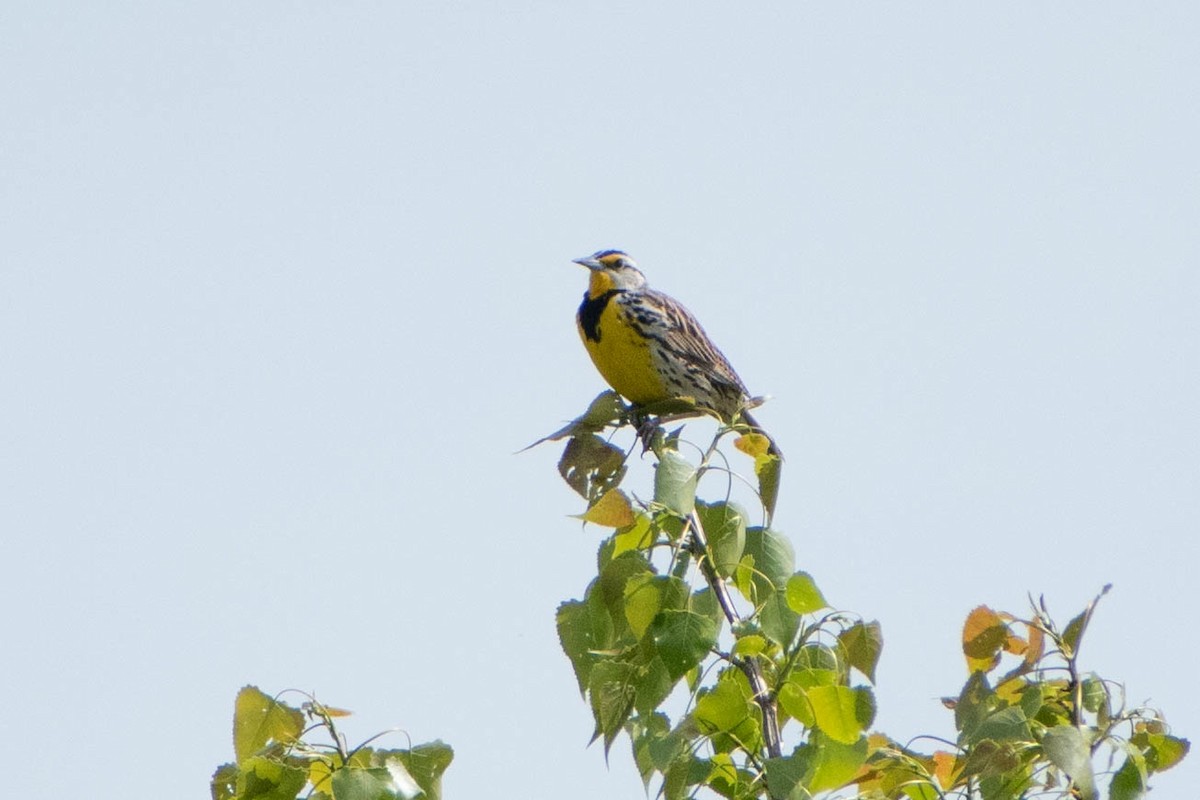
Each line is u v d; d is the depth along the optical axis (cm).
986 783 740
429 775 717
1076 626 769
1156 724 770
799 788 726
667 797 755
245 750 733
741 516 824
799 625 782
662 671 775
